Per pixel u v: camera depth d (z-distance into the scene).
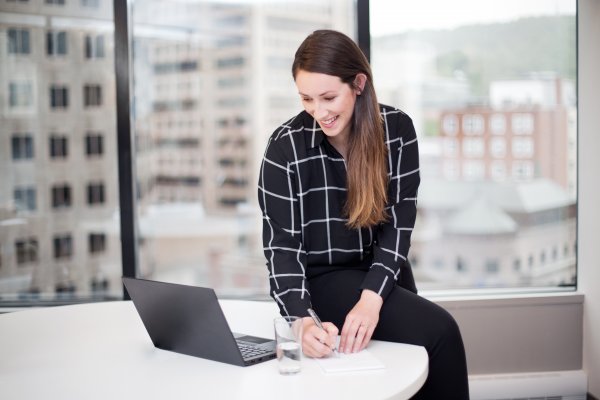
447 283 3.38
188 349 1.51
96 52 3.28
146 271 3.37
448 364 1.75
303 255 1.90
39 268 3.39
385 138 1.92
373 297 1.80
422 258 3.38
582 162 3.23
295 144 1.87
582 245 3.25
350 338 1.55
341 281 1.94
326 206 1.92
